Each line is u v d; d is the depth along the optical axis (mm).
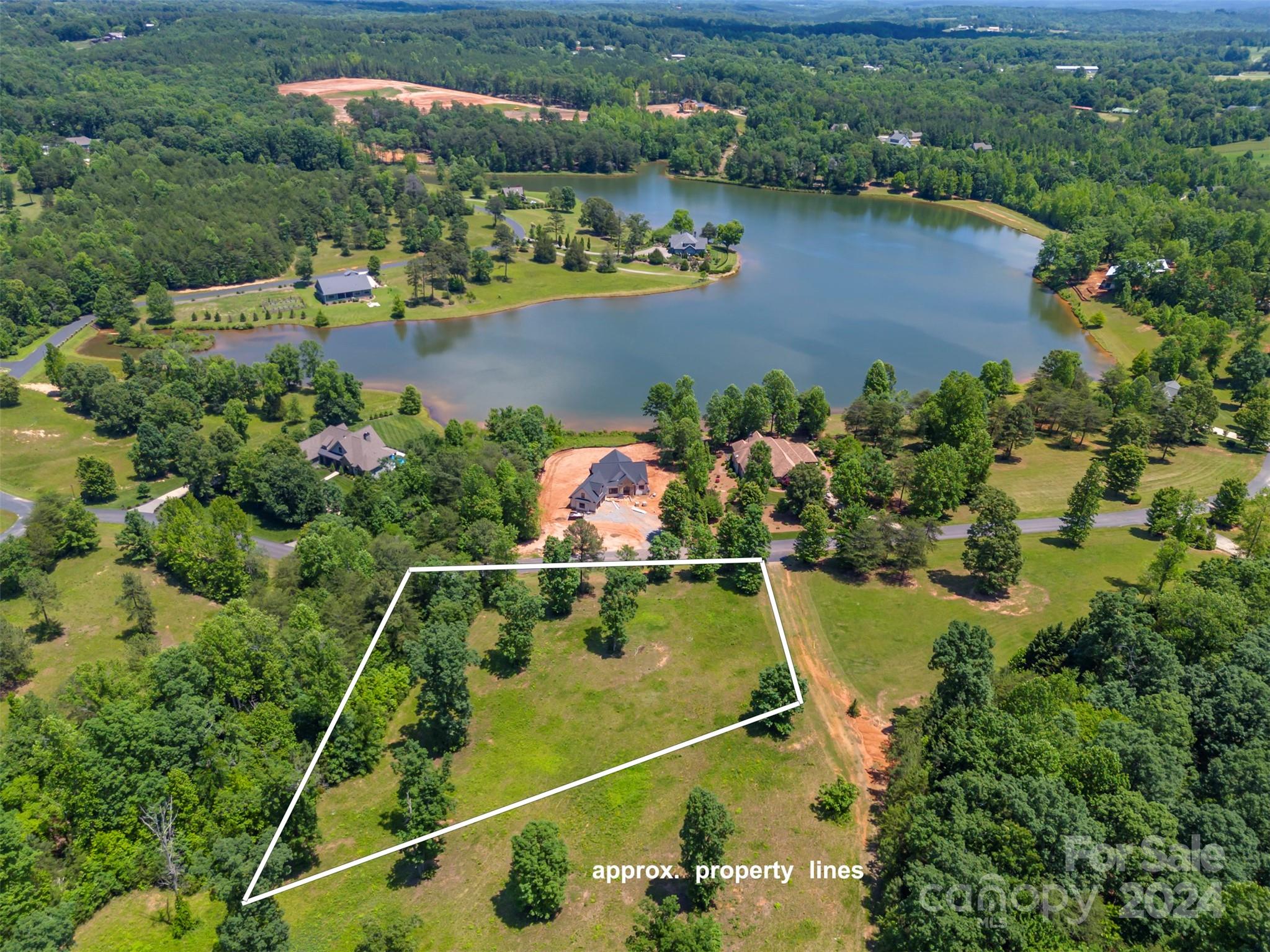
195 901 68375
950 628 89000
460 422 173875
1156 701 76188
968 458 139500
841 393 191250
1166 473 150250
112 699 82625
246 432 163125
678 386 163875
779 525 134125
